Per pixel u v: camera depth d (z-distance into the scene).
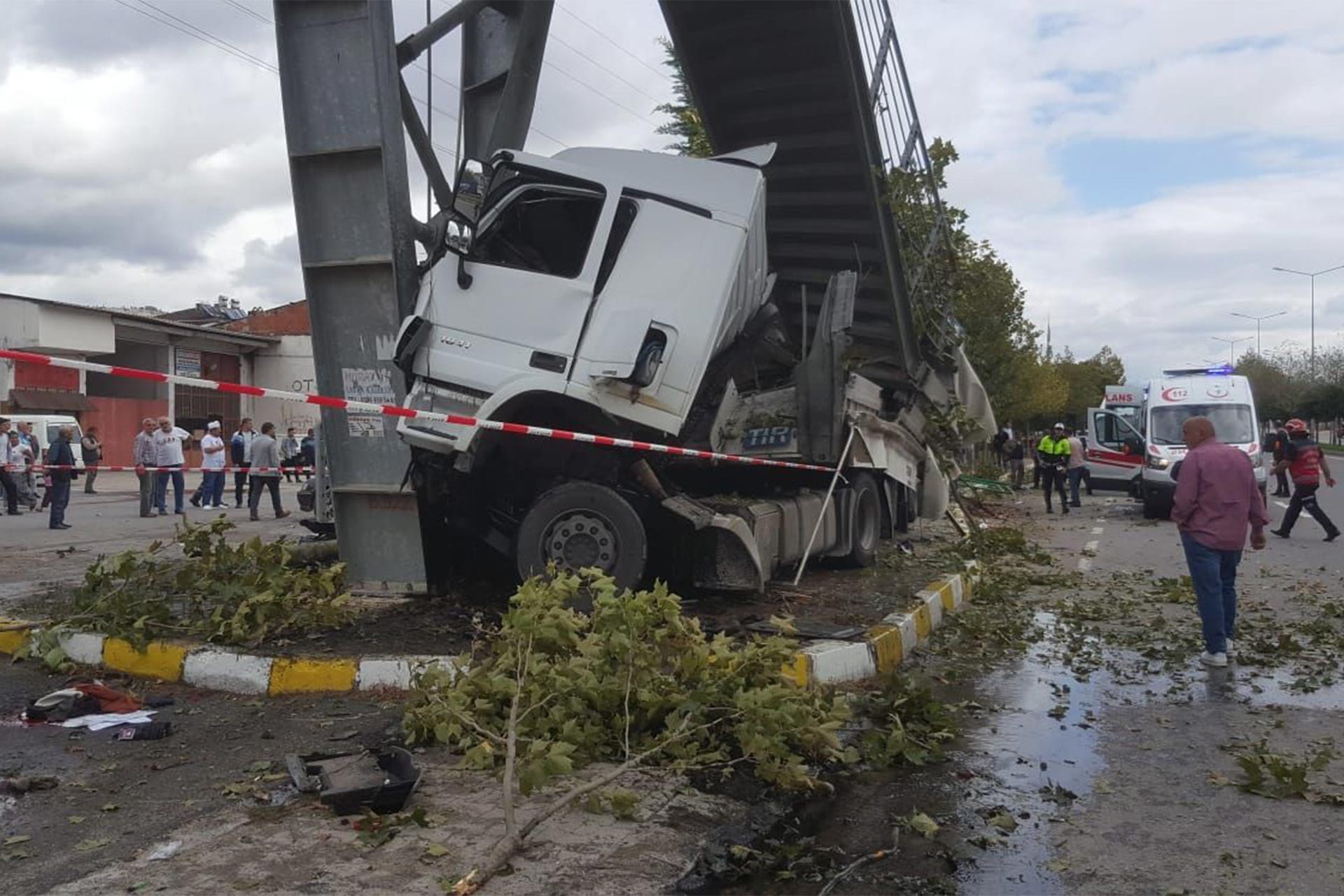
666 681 5.02
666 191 7.86
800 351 11.41
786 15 9.82
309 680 6.15
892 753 5.22
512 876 3.73
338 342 7.94
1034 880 3.92
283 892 3.56
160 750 5.11
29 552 12.33
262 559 7.42
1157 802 4.77
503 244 7.66
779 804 4.63
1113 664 7.62
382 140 7.65
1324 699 6.65
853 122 10.64
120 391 36.56
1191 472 7.66
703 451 8.53
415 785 4.38
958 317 14.88
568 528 7.60
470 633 7.15
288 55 7.75
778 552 9.09
